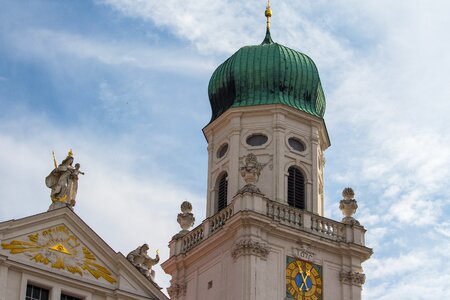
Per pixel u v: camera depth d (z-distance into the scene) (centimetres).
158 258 5409
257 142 7400
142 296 5203
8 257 4897
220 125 7612
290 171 7325
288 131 7444
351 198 7425
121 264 5216
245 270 6700
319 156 7562
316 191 7338
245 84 7644
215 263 7019
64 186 5247
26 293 4916
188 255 7244
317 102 7756
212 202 7406
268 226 6875
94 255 5188
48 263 5016
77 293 5044
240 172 7256
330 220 7194
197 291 7094
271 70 7650
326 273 7031
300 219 7094
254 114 7488
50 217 5100
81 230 5178
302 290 6875
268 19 8194
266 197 7012
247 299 6594
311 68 7775
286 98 7600
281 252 6906
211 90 7856
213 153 7581
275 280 6781
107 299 5116
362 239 7244
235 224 6856
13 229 4984
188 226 7525
